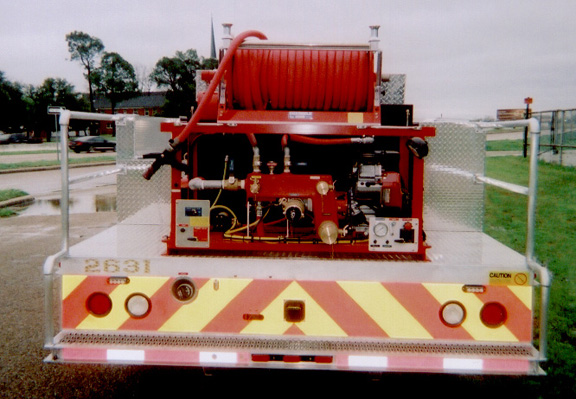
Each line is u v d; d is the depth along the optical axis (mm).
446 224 4512
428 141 4461
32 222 11641
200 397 3975
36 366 4465
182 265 3301
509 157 24078
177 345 3256
